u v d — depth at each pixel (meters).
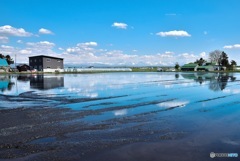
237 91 21.25
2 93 18.53
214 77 46.06
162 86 25.41
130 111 11.84
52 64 78.25
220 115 11.34
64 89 21.55
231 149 6.88
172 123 9.70
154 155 6.41
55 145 6.93
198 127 9.19
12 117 10.13
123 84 27.41
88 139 7.51
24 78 39.41
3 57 94.38
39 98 15.89
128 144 7.16
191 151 6.70
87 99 15.52
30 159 5.97
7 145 6.88
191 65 106.81
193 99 16.25
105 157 6.22
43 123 9.22
